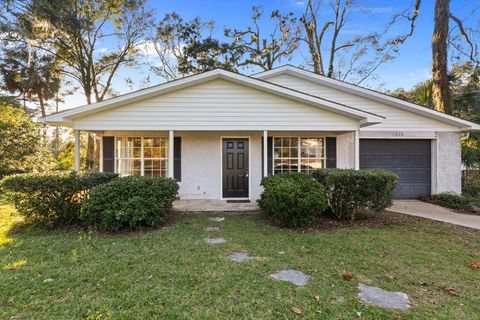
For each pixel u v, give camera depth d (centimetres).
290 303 288
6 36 1470
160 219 591
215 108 776
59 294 304
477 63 1197
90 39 1681
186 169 970
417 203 928
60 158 1923
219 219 672
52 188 579
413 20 1317
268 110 781
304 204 568
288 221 594
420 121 992
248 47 1980
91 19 1619
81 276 347
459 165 991
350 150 997
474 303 293
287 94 763
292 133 978
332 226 609
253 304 286
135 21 1728
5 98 1928
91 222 584
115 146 974
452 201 861
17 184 565
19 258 409
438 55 1052
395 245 479
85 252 434
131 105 766
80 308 276
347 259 413
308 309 278
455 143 995
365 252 443
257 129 780
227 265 385
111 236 526
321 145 1001
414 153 1011
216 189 971
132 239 504
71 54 1662
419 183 1008
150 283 329
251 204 847
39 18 1390
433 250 458
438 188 989
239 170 980
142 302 288
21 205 579
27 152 1336
